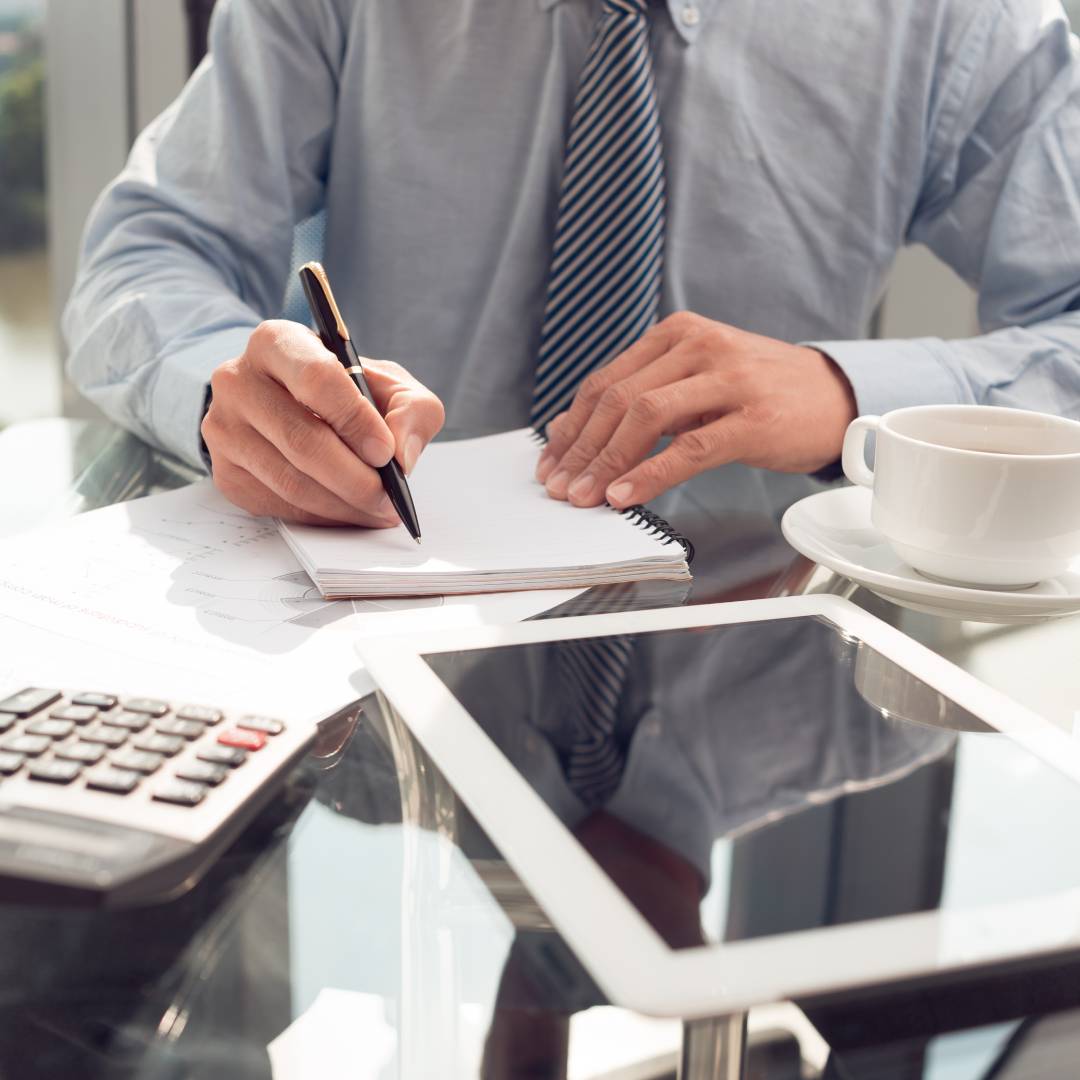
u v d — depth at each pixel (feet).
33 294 5.37
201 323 2.64
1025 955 0.86
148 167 3.33
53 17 4.78
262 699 1.38
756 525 2.22
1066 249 3.32
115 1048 0.83
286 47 3.46
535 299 3.43
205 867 1.03
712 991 0.81
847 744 1.25
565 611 1.73
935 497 1.75
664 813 1.07
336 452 1.87
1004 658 1.61
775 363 2.41
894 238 3.62
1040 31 3.56
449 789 1.17
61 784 1.10
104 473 2.40
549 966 0.90
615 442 2.18
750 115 3.42
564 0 3.30
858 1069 0.82
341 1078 0.80
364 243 3.61
